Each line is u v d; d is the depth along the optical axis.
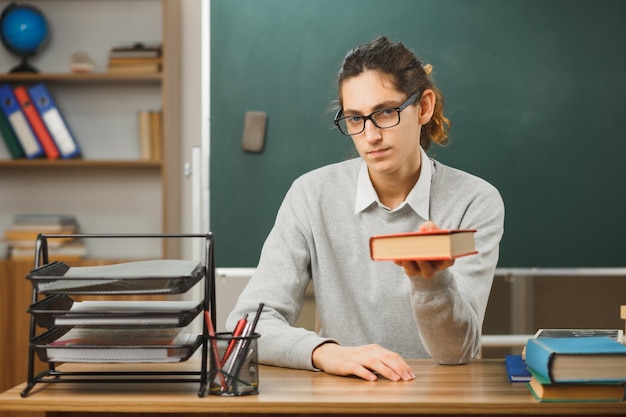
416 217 1.75
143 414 1.24
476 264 1.62
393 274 1.76
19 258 3.43
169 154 3.45
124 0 3.68
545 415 1.17
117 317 1.20
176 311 1.21
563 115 3.19
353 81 1.57
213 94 3.25
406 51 1.60
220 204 3.24
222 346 1.21
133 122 3.73
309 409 1.15
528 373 1.29
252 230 3.24
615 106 3.18
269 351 1.47
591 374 1.13
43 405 1.18
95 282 1.18
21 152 3.59
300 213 1.81
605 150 3.18
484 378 1.33
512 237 3.18
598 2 3.18
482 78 3.19
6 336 3.36
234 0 3.25
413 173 1.74
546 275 3.17
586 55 3.19
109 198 3.73
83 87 3.72
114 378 1.33
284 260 1.75
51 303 1.28
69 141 3.56
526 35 3.19
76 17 3.69
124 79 3.57
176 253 3.61
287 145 3.23
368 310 1.77
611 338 1.33
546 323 3.17
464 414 1.18
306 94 3.24
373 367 1.33
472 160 3.19
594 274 3.17
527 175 3.19
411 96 1.58
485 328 3.17
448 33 3.20
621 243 3.17
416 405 1.14
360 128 1.57
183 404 1.16
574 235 3.18
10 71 3.58
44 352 1.21
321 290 1.80
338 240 1.80
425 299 1.35
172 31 3.50
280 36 3.24
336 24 3.23
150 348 1.19
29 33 3.56
